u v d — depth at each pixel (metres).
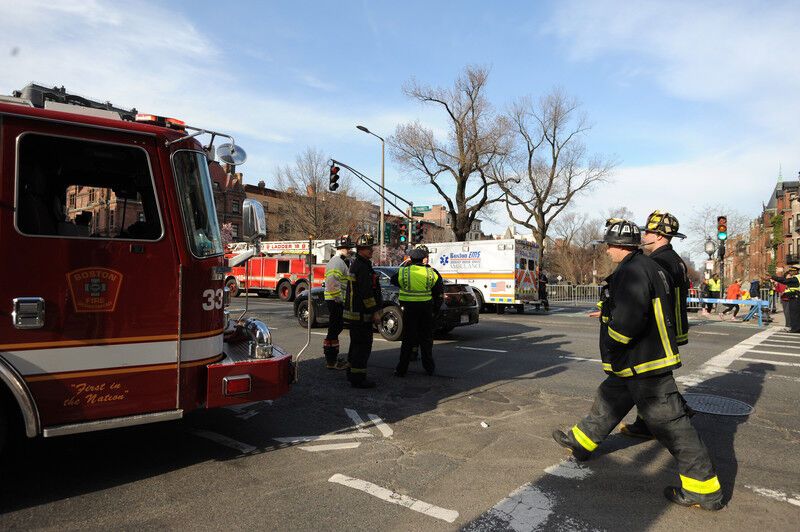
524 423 4.87
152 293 3.47
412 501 3.24
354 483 3.51
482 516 3.05
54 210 3.31
